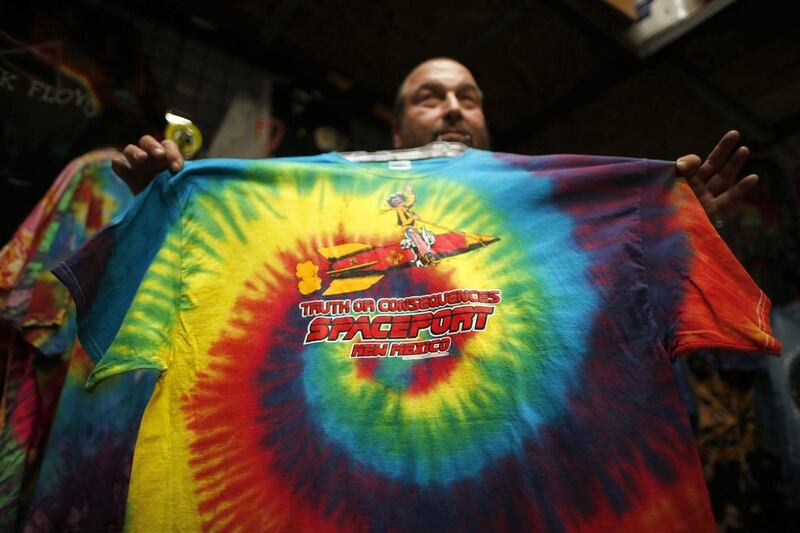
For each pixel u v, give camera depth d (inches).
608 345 30.9
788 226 73.0
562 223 34.4
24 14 49.2
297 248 34.8
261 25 60.3
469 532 27.1
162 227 34.8
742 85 65.1
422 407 30.3
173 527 27.8
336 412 30.4
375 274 34.2
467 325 32.3
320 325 32.7
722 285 30.6
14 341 40.0
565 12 56.5
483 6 56.7
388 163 38.0
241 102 62.3
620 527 27.2
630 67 63.2
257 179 36.5
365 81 68.8
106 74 52.3
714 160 34.2
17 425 37.9
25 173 45.8
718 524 58.1
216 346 31.8
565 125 73.7
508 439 29.2
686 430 28.8
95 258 33.1
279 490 28.6
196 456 29.3
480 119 54.0
